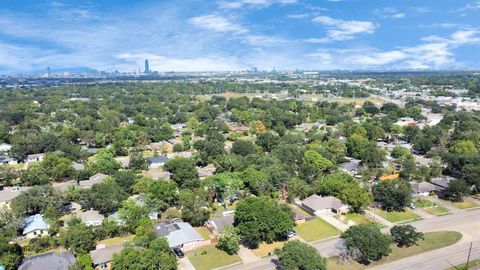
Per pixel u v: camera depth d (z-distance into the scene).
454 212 98.06
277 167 112.50
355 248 72.81
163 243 71.06
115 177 109.38
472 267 71.25
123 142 161.75
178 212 93.50
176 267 69.62
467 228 88.19
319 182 110.62
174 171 118.69
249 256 76.06
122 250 69.44
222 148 145.75
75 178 119.25
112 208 92.19
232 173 110.25
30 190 93.62
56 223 85.25
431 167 126.31
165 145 163.38
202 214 90.56
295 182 107.19
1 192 105.06
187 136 173.62
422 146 153.88
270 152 145.38
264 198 87.81
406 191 98.62
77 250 73.94
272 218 80.00
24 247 76.19
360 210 97.69
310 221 92.50
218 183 103.25
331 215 95.75
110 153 146.25
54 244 78.19
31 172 117.06
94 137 172.00
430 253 76.56
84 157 144.25
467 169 114.31
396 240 80.75
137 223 83.81
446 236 83.75
